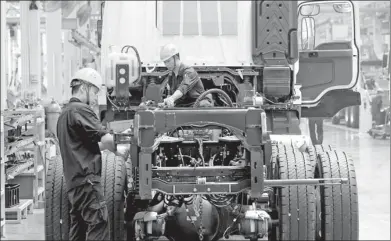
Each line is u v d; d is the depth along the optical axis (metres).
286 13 5.84
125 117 6.84
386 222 7.64
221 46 6.84
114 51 6.79
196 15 6.88
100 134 4.65
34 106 9.44
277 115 6.91
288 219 5.27
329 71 8.19
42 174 9.34
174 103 5.84
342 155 5.52
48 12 16.25
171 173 4.76
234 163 5.15
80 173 4.68
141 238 5.03
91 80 4.83
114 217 5.25
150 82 6.69
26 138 8.66
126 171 5.54
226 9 6.89
